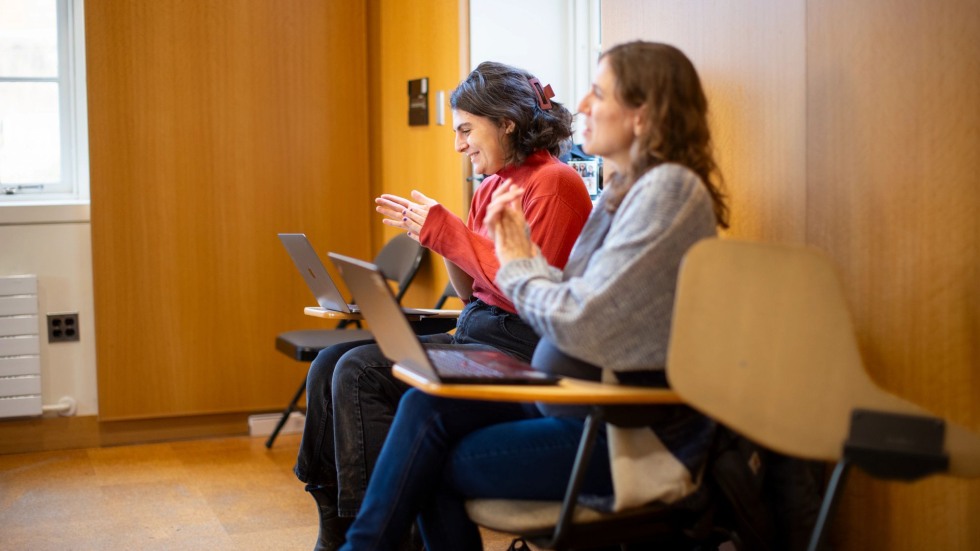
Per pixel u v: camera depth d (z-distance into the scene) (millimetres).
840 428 1661
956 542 1979
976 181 1894
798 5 2227
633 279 1721
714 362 1628
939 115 1945
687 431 1799
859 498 2154
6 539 3082
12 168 4484
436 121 4191
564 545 1737
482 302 2592
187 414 4426
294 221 4562
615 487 1744
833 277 1640
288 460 4070
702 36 2500
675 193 1740
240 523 3236
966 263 1915
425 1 4219
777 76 2291
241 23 4426
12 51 4441
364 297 1970
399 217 2629
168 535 3115
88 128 4227
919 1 1973
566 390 1697
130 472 3896
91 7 4199
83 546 3014
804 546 1916
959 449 1647
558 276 2055
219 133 4418
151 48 4297
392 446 1995
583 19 3807
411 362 1847
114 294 4297
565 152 2752
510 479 1867
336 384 2496
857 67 2096
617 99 1876
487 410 2039
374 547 1958
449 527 1987
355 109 4641
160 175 4336
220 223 4438
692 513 1853
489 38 3938
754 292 1629
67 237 4320
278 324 4559
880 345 2082
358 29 4625
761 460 1882
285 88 4516
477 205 2768
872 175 2076
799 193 2248
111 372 4309
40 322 4297
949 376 1954
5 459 4137
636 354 1757
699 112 1885
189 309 4410
